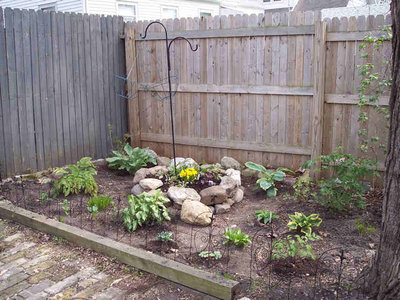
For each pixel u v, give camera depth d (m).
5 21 5.53
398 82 2.56
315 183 5.52
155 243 3.92
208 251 3.71
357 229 4.07
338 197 4.46
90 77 6.67
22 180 5.75
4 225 4.57
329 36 5.31
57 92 6.25
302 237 3.62
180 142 6.83
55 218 4.51
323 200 4.54
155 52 6.77
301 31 5.52
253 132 6.18
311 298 2.96
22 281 3.41
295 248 3.40
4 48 5.55
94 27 6.63
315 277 3.12
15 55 5.68
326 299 2.93
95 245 3.84
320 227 4.17
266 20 5.73
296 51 5.62
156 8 12.72
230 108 6.29
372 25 5.05
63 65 6.28
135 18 12.02
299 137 5.84
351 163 4.60
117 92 7.12
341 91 5.40
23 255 3.87
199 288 3.14
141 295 3.17
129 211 4.26
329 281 3.16
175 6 13.50
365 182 5.37
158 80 6.84
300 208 4.70
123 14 11.66
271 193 5.16
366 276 2.95
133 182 5.73
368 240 3.86
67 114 6.41
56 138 6.31
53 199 5.12
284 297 2.99
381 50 5.05
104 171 6.43
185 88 6.58
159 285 3.31
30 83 5.89
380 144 5.07
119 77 7.09
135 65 7.01
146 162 6.39
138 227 4.30
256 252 3.71
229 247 3.83
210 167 5.67
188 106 6.65
